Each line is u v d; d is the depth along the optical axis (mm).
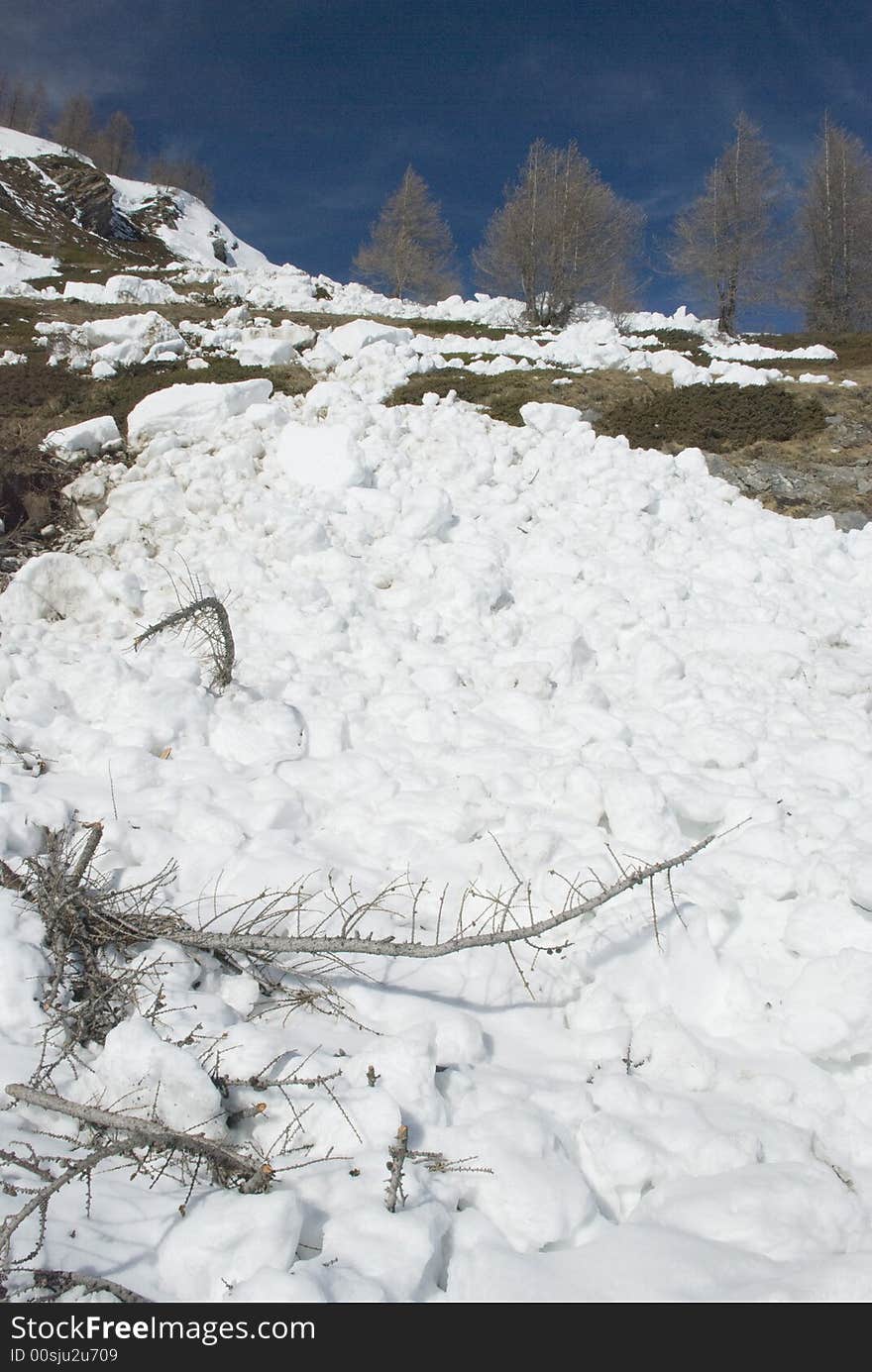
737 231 42406
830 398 16766
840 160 42875
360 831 5414
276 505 9781
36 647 7336
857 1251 2928
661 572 9617
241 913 4484
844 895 4711
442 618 8438
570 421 13320
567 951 4340
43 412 13812
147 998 3709
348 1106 3264
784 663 7809
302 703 6824
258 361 16531
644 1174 3209
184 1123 3164
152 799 5480
